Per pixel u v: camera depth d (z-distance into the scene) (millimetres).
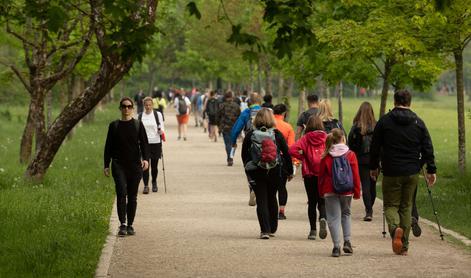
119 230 31078
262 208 30438
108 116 154125
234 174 57688
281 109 37875
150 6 36719
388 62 58125
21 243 27406
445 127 126938
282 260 26125
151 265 25328
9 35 62688
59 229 30172
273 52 24266
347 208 27281
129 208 31156
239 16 117438
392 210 27562
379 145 28016
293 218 36312
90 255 26062
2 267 23844
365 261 25922
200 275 23828
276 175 30469
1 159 66688
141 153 31672
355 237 30984
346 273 24031
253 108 46531
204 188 48750
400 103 27984
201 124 127438
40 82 57188
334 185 26875
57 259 25016
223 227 33344
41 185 45531
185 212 38156
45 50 57094
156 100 102562
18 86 153500
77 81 102500
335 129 27438
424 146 27781
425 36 48844
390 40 48688
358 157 35469
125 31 23781
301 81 64438
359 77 59719
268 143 30188
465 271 24281
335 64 59594
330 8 57750
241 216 36812
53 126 47219
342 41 50500
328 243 29594
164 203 41594
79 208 36469
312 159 30266
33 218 32812
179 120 96438
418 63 49875
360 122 35500
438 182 50625
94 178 51062
